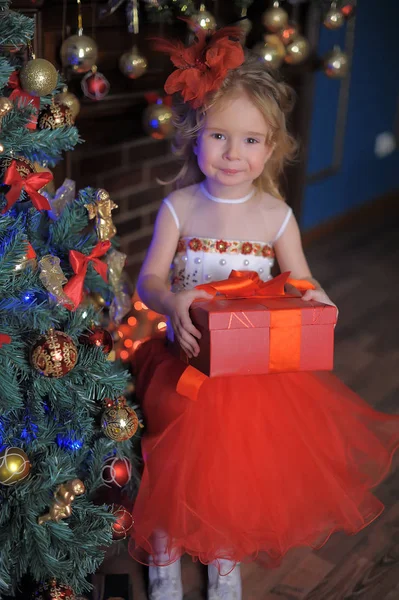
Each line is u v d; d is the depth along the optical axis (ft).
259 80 4.65
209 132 4.63
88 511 4.13
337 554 5.12
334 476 4.61
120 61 5.69
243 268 5.02
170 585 4.62
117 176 7.13
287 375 4.69
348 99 11.30
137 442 5.09
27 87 3.88
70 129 3.97
